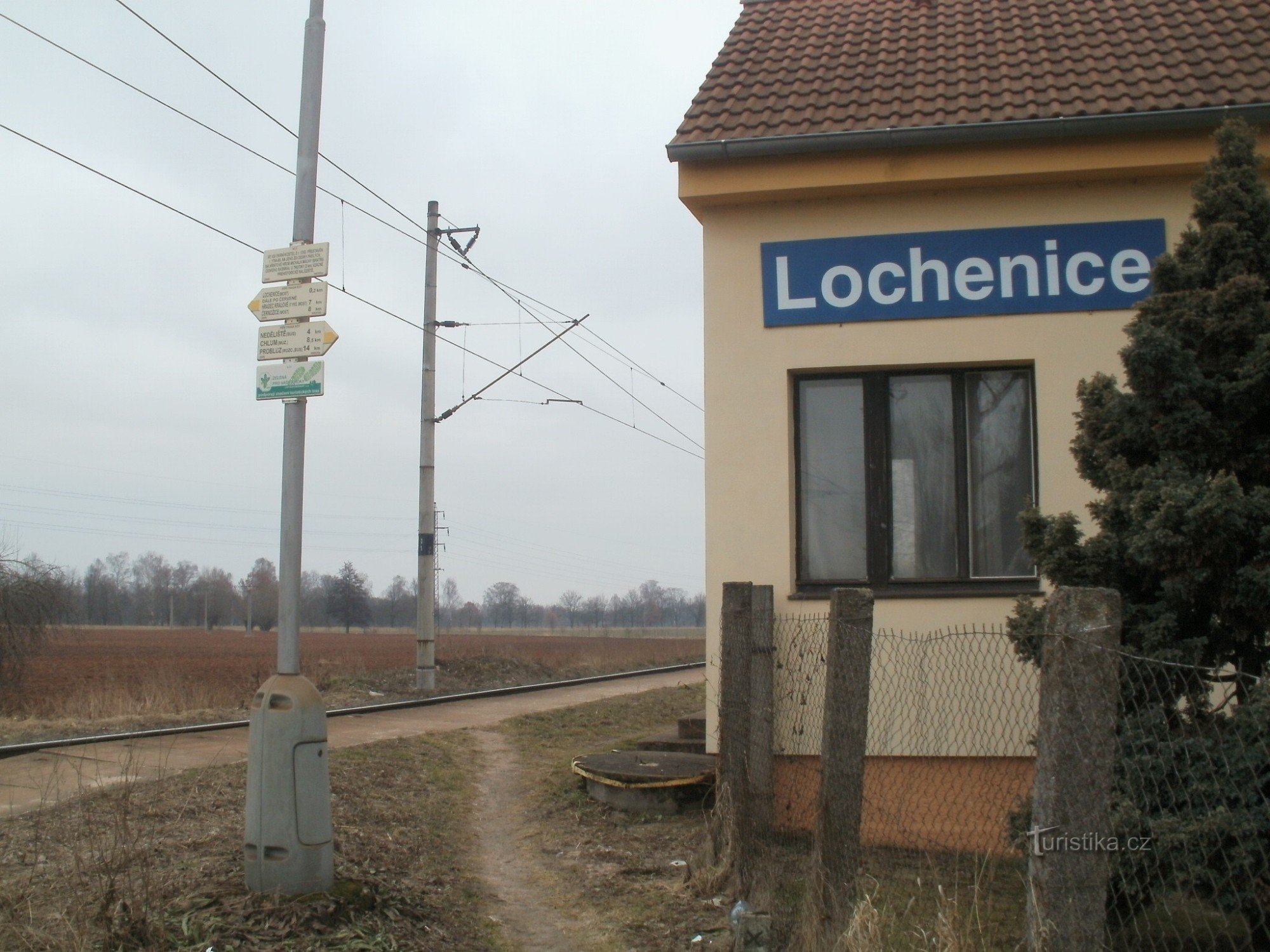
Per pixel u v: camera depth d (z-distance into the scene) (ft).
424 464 76.38
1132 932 14.47
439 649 142.00
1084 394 17.24
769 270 26.08
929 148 24.99
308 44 20.52
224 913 16.70
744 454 25.84
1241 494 14.62
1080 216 25.14
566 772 34.37
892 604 24.70
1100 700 12.15
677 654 146.51
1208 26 28.14
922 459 25.98
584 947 18.48
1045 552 16.57
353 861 21.02
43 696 64.28
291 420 19.39
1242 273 16.37
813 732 23.47
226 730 44.86
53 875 18.44
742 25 32.65
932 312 25.40
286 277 19.76
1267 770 13.62
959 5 32.32
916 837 21.94
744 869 20.40
